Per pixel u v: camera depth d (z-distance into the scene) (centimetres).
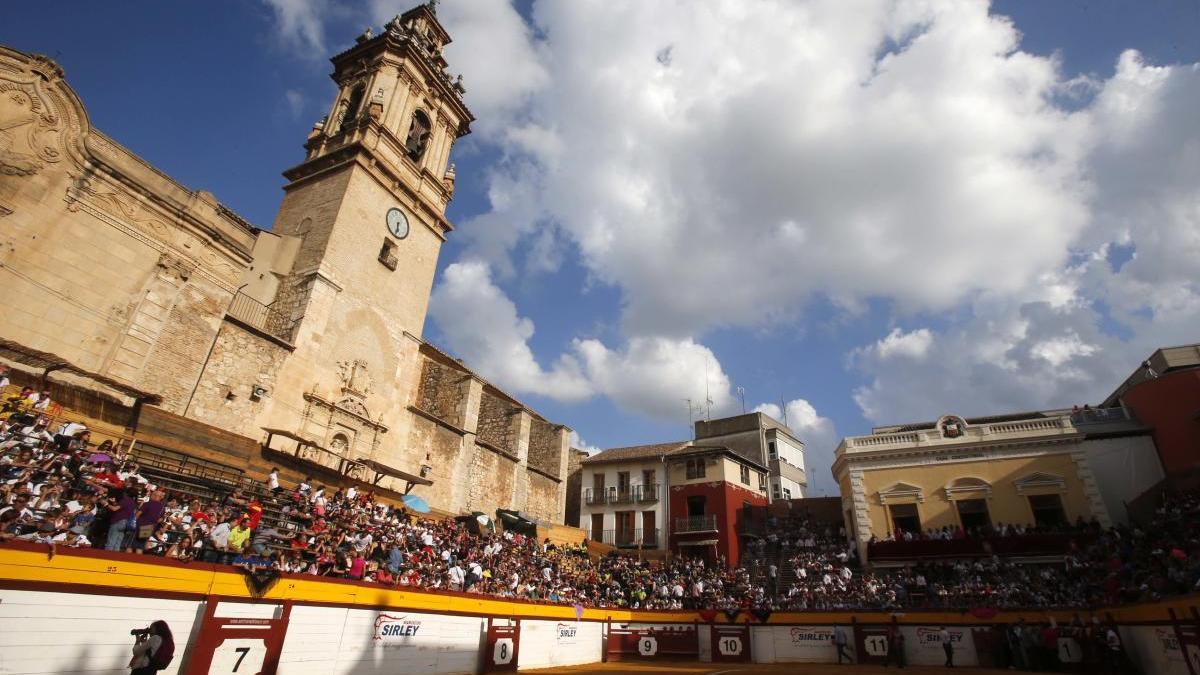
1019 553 2844
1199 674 1430
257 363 2281
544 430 4556
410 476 2655
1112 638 1850
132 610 997
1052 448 3141
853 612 2492
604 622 2588
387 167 3061
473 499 3419
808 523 4172
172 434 1839
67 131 1833
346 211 2819
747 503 4406
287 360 2394
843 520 4084
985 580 2723
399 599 1532
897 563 3097
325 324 2595
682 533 4166
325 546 1711
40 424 1417
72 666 908
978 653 2244
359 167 2931
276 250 2702
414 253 3269
